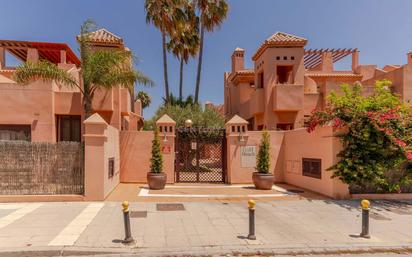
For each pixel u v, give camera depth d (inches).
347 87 418.9
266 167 466.0
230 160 514.6
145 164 514.0
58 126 623.2
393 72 735.7
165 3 823.7
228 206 339.6
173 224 266.2
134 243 219.0
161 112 746.2
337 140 385.4
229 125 518.9
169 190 443.8
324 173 408.8
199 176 548.1
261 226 264.8
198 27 925.8
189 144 545.3
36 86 581.0
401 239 236.5
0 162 356.8
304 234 244.7
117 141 479.5
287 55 703.7
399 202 366.6
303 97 690.2
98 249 207.0
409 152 358.9
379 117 362.9
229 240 228.2
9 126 581.3
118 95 607.5
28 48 784.3
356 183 379.2
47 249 205.2
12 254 200.1
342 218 293.0
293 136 507.5
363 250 218.4
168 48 927.0
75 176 364.8
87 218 281.0
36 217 283.1
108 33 615.2
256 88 775.1
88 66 467.2
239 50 971.9
